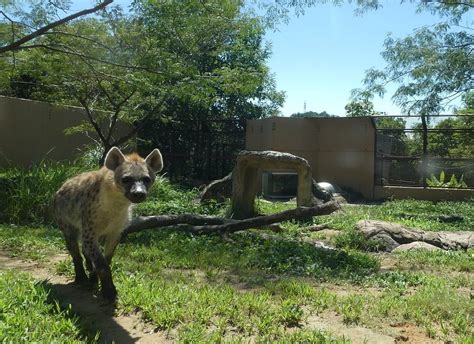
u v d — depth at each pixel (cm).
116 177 441
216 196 1186
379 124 1875
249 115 2102
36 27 975
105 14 953
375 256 754
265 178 1598
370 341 388
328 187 1591
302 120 1755
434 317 443
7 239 723
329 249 732
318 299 481
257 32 1209
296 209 842
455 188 1582
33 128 1370
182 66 1055
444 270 670
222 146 1864
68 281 529
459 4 1398
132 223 789
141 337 385
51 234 782
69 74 1109
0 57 1090
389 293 526
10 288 446
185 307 438
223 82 1132
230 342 365
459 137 1666
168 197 1202
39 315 394
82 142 1536
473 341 376
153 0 1012
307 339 379
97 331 388
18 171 1039
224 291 492
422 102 1434
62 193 502
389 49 1455
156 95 1321
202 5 1094
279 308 448
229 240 774
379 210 1275
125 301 443
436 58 1398
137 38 1009
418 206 1355
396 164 1747
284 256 674
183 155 1862
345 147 1745
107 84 1235
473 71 1370
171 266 622
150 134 1881
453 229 1027
